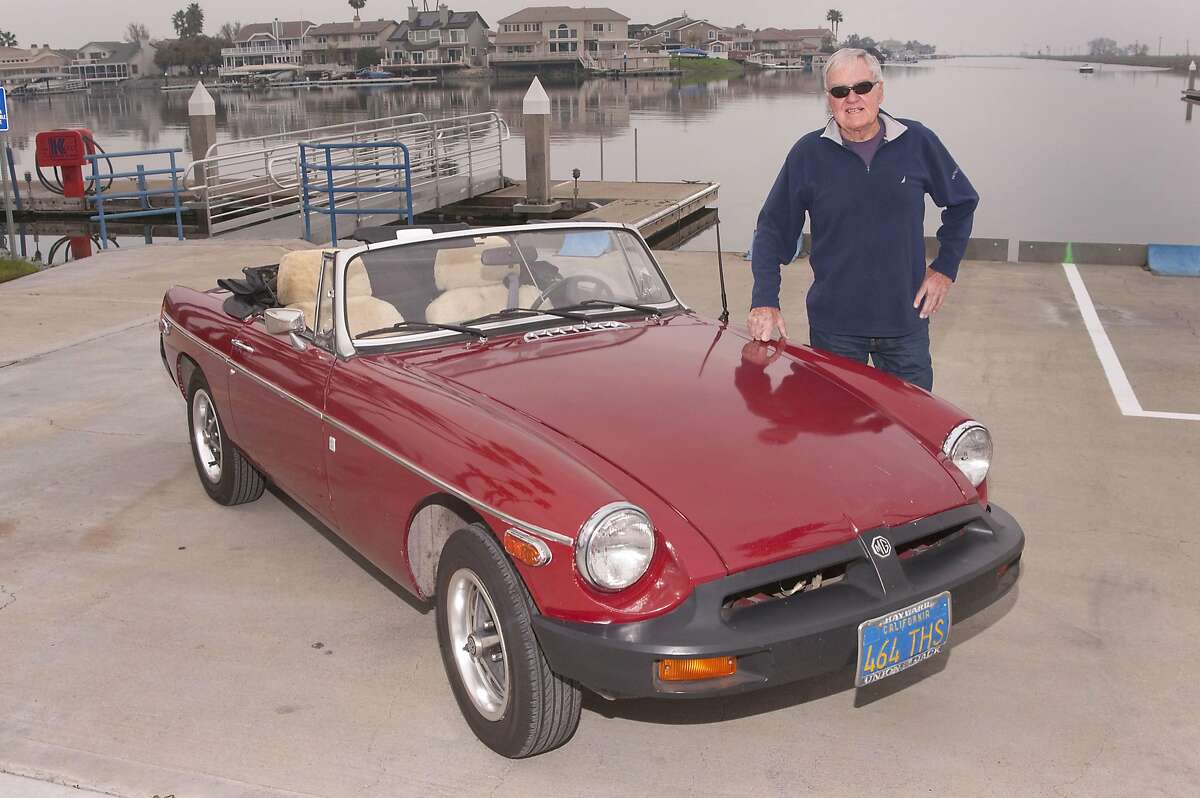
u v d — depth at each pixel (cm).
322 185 1725
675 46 18925
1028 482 545
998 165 4081
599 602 288
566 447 321
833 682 365
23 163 3547
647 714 349
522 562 297
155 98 14488
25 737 337
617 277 459
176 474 580
